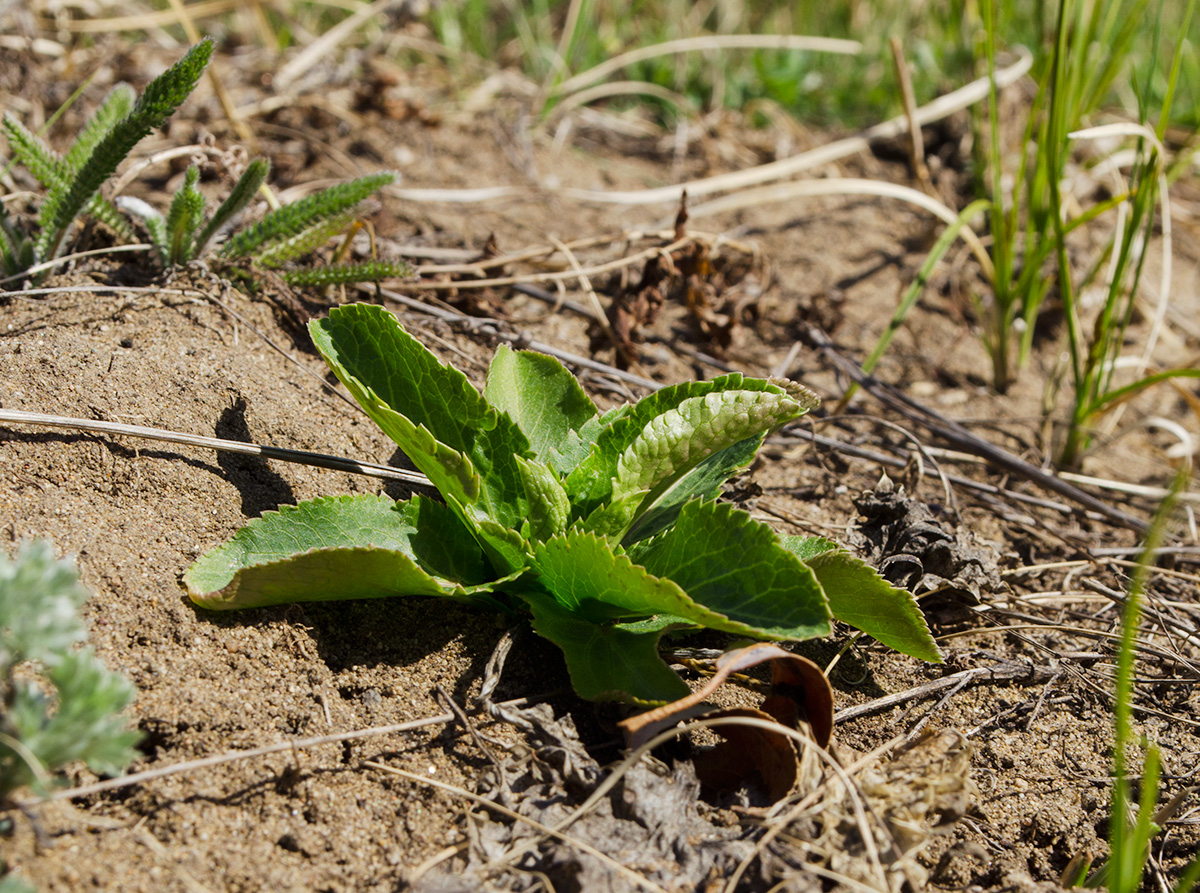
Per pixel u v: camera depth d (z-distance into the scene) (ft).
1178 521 1.44
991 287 1.81
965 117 2.12
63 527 1.12
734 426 1.13
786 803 1.05
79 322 1.27
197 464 1.20
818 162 1.95
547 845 1.03
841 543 1.28
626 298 1.54
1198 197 2.21
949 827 1.05
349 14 2.46
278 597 1.10
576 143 2.14
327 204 1.36
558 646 1.13
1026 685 1.23
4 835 0.97
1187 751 1.19
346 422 1.29
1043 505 1.46
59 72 1.85
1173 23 2.67
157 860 0.99
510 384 1.25
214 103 1.80
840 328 1.73
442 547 1.17
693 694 1.06
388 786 1.06
